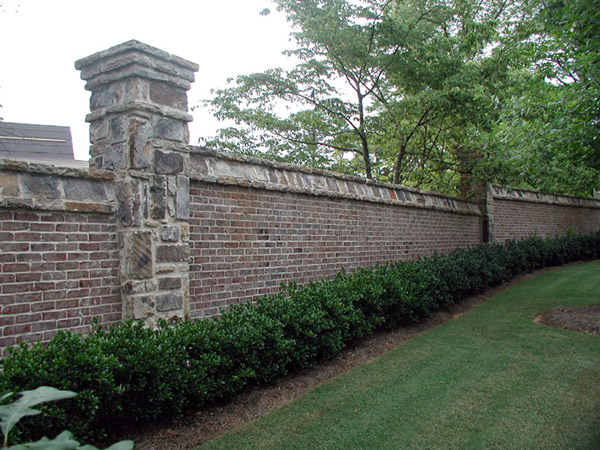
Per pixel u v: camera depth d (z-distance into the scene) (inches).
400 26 417.7
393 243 351.3
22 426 108.8
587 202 710.5
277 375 191.3
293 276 257.6
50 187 154.6
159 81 179.0
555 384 179.3
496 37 423.2
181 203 185.3
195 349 156.1
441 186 551.2
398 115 465.1
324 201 284.7
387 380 188.7
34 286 149.2
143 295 169.6
